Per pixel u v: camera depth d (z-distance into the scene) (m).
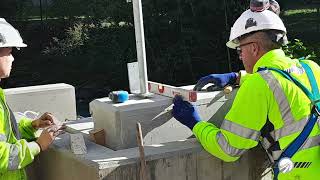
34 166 3.29
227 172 2.90
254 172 2.99
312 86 2.56
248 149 2.76
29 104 3.86
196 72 14.14
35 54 14.72
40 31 14.84
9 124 2.67
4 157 2.50
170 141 2.93
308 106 2.51
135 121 2.83
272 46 2.60
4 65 2.65
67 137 3.12
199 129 2.67
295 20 14.52
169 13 14.20
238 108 2.51
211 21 14.12
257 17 2.58
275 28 2.57
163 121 2.90
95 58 14.32
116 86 13.91
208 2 14.04
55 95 3.94
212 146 2.58
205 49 14.22
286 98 2.48
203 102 2.97
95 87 13.76
